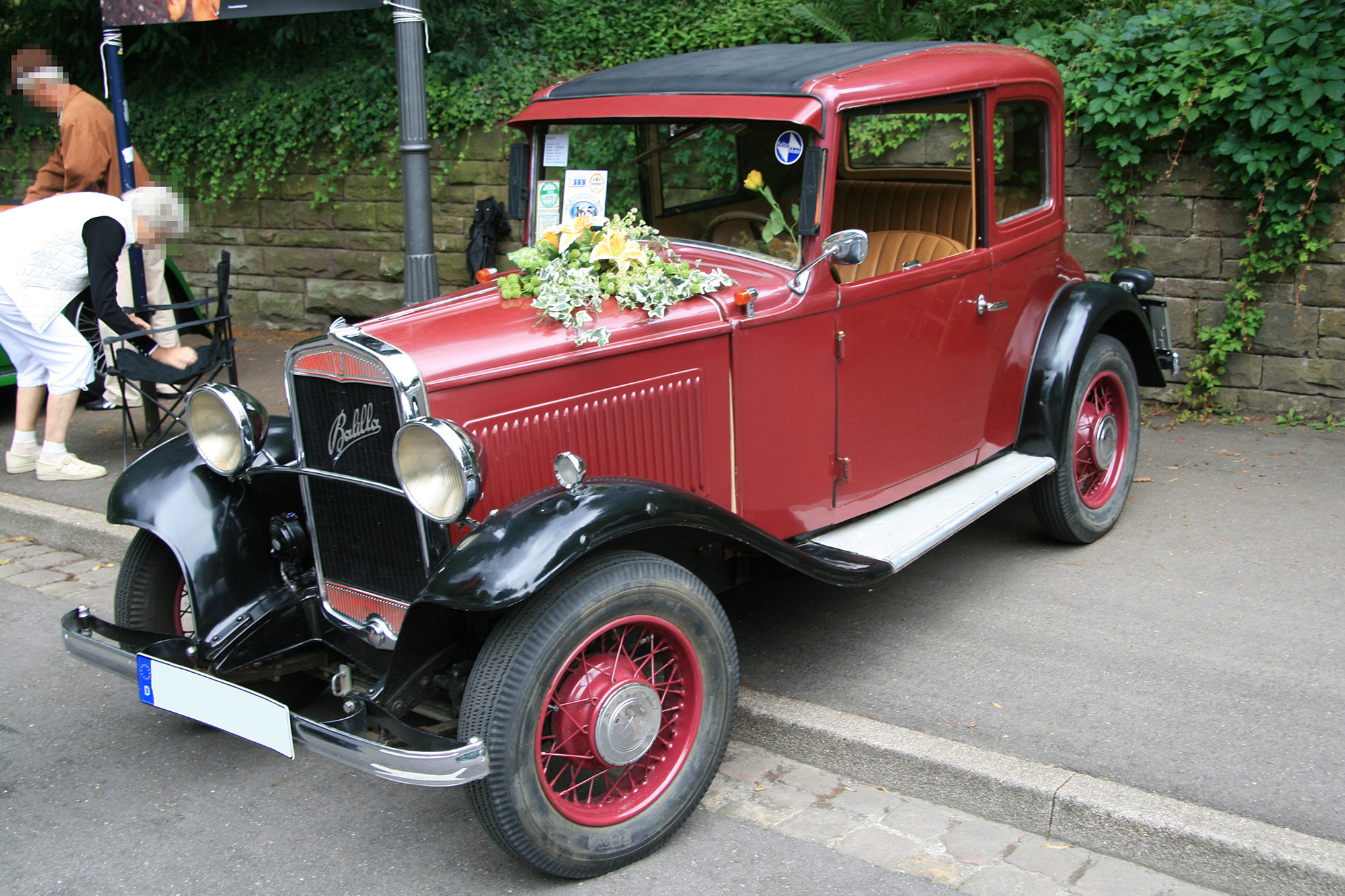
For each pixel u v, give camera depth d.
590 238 3.37
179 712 2.84
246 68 9.84
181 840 2.95
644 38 8.52
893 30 7.39
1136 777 2.89
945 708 3.33
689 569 3.29
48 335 5.55
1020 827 2.89
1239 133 5.78
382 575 3.02
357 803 3.13
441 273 8.80
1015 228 4.21
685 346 3.17
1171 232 6.18
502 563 2.51
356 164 9.01
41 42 10.45
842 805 3.03
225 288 5.75
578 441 3.03
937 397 3.97
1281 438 5.82
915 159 3.94
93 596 4.65
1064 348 4.36
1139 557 4.46
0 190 11.04
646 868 2.77
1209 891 2.62
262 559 3.34
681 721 2.88
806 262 3.40
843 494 3.71
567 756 2.71
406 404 2.71
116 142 7.04
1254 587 4.09
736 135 3.46
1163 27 6.11
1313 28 5.48
